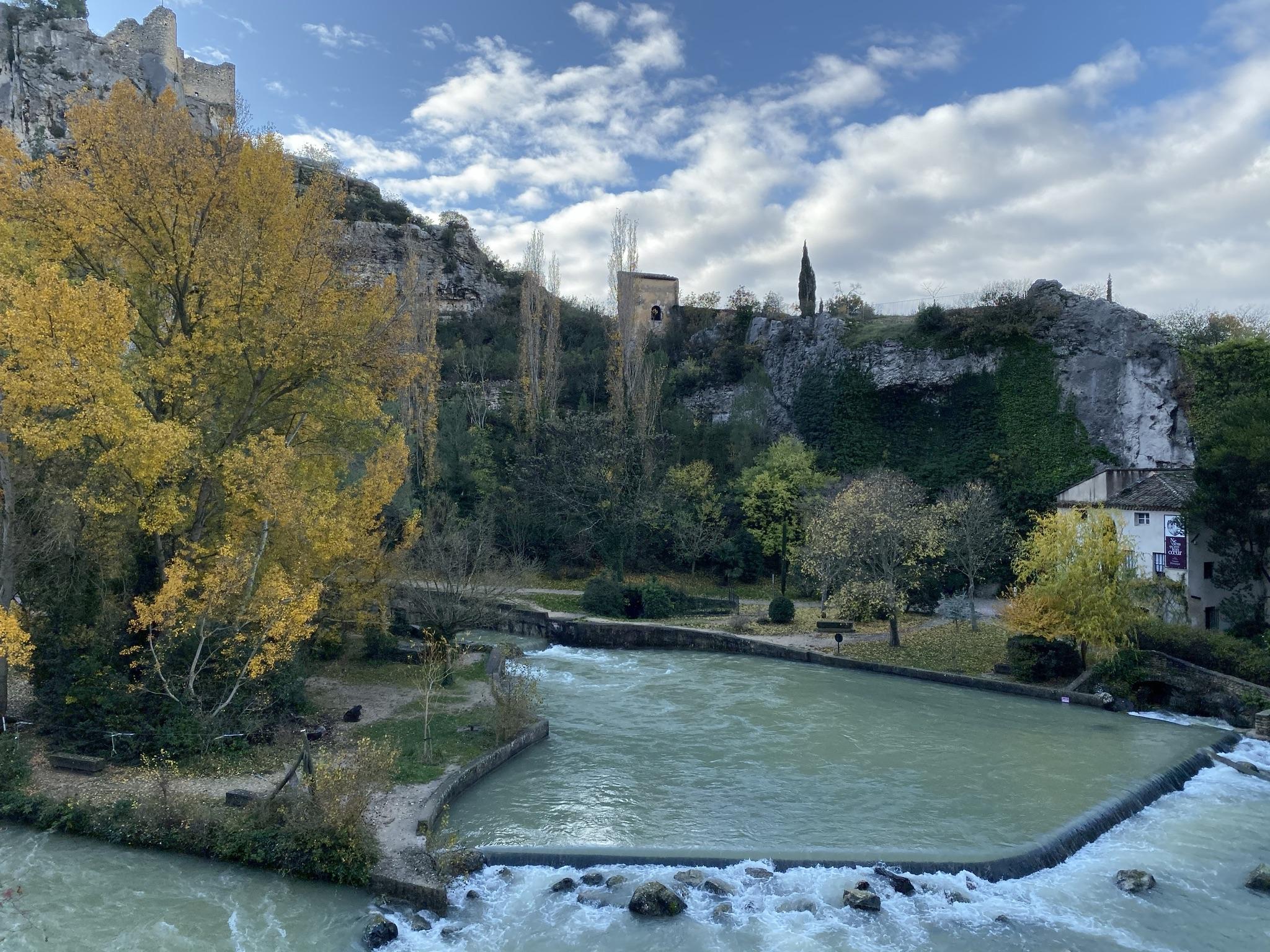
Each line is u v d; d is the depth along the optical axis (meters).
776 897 15.11
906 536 37.94
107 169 21.81
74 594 20.86
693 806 19.28
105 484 20.70
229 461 21.25
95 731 19.36
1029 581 43.00
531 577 45.59
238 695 21.23
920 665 33.78
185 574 19.56
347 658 31.48
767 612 45.44
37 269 19.81
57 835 16.45
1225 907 15.20
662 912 14.43
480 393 66.94
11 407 18.39
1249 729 26.31
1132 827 19.00
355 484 28.33
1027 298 58.06
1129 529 37.78
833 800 19.78
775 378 69.81
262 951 13.02
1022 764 22.44
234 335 23.52
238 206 23.69
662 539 55.19
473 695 27.70
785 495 53.34
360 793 15.76
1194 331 56.94
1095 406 53.75
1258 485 31.36
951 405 59.28
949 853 16.62
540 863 16.17
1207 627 35.25
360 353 25.52
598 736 25.03
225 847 15.49
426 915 14.20
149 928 13.50
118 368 21.25
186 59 87.69
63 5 79.94
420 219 91.31
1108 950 13.72
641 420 56.88
